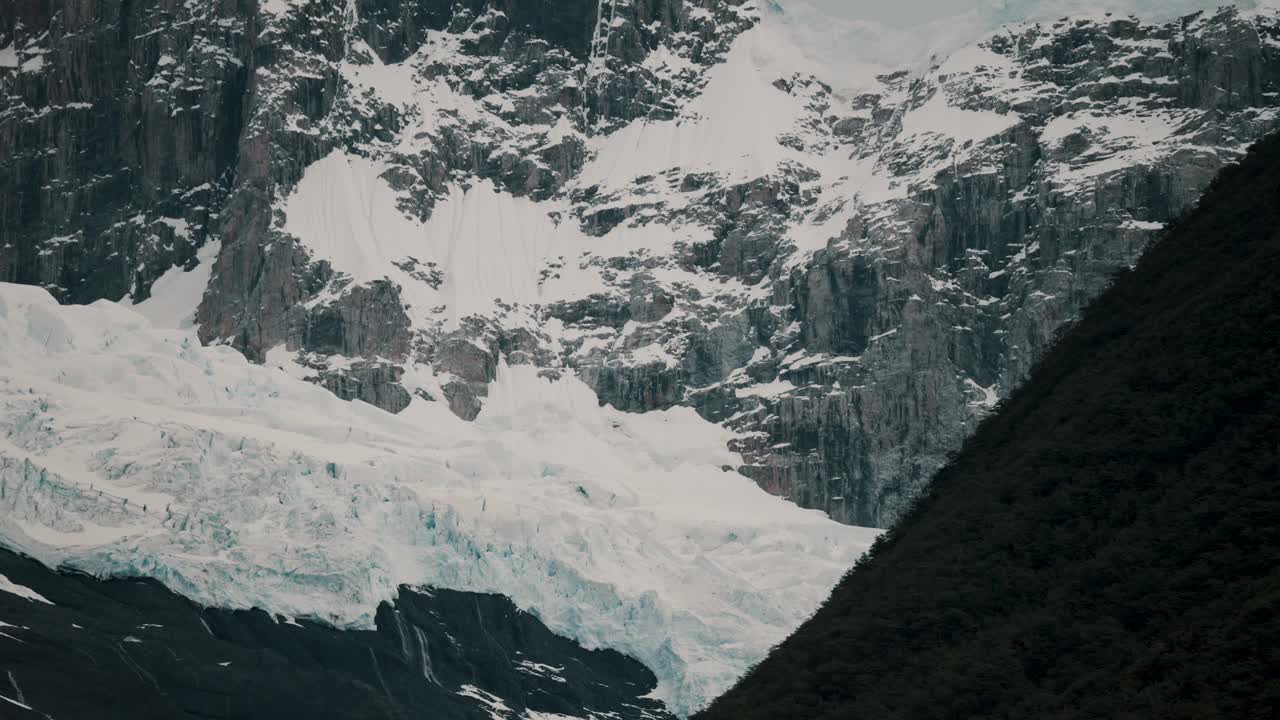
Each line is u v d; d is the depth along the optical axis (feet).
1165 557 316.81
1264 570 291.58
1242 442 324.60
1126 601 314.35
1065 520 355.36
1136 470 347.15
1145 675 285.84
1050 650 321.11
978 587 362.53
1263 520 302.25
